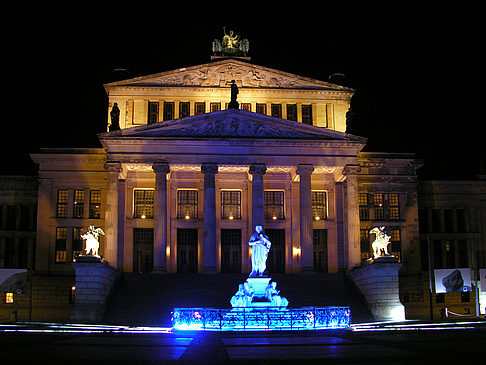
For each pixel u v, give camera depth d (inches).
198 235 2837.1
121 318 2069.4
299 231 2829.7
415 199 2925.7
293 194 2869.1
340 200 2859.3
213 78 2859.3
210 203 2546.8
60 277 2711.6
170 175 2834.6
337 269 2797.7
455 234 3075.8
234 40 2997.0
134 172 2817.4
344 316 1572.3
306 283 2411.4
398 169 2935.5
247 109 2842.0
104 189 2829.7
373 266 2192.4
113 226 2481.5
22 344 1131.9
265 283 1631.4
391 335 1373.0
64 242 2800.2
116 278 2336.4
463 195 3115.2
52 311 2677.2
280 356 923.4
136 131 2561.5
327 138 2615.7
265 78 2883.9
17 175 2979.8
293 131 2623.0
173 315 1529.3
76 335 1414.9
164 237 2518.5
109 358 897.5
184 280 2373.3
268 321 1493.6
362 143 2623.0
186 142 2576.3
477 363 813.9
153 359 883.4
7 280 2439.7
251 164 2591.0
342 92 2913.4
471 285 2559.1
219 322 1496.1
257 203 2564.0
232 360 865.5
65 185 2829.7
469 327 1659.7
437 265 3034.0
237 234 2881.4
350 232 2556.6
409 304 2780.5
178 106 2834.6
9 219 2960.1
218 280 2380.7
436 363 818.8
